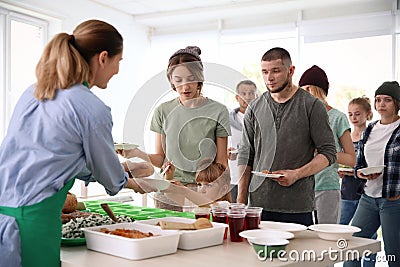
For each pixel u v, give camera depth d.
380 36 5.45
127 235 1.72
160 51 7.00
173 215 2.42
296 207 2.55
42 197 1.59
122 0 6.03
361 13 5.61
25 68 5.34
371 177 3.32
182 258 1.64
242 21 6.39
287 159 2.58
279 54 2.56
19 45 5.27
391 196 3.23
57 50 1.66
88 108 1.62
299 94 2.62
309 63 5.87
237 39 6.39
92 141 1.63
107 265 1.55
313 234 2.03
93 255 1.69
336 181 3.39
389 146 3.33
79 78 1.67
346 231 1.91
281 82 2.57
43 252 1.59
